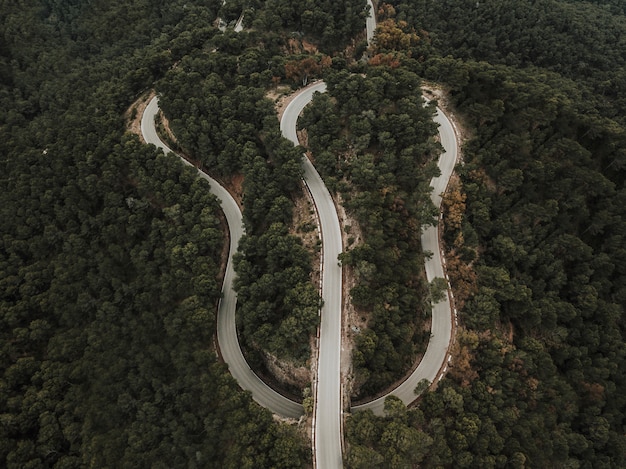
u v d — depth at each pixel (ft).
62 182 361.51
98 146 367.86
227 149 344.08
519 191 342.64
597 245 341.21
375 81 351.25
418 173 318.45
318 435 244.42
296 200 334.03
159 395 274.36
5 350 287.89
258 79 404.57
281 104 389.19
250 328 284.41
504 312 304.50
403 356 270.87
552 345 303.48
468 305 291.58
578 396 293.64
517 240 323.98
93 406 274.98
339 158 332.39
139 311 309.22
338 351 268.62
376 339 255.09
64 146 377.91
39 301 311.88
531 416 262.47
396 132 328.49
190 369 277.64
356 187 317.63
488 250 322.96
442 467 223.51
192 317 288.71
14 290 316.40
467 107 377.50
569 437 269.64
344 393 257.14
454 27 572.92
